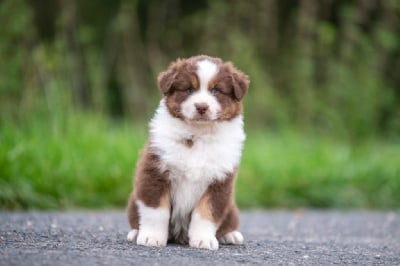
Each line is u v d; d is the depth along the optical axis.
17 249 6.72
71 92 16.80
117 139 15.05
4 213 11.03
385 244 9.12
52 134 14.38
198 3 26.41
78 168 13.22
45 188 12.38
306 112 19.22
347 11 22.41
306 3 21.64
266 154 15.89
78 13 24.86
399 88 25.00
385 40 22.45
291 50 21.94
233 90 8.34
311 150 16.52
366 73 20.62
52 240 7.68
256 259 7.05
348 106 19.75
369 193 15.17
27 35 16.84
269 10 21.80
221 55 20.02
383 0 23.48
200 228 7.88
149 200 7.84
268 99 18.81
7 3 16.20
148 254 6.89
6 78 15.42
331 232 10.49
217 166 7.95
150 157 7.91
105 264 6.12
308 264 6.95
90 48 20.56
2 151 12.39
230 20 21.09
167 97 8.31
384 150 18.28
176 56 22.27
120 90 23.73
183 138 8.01
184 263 6.42
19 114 15.08
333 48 21.89
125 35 22.02
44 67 15.89
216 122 8.10
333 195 14.83
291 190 14.79
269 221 11.84
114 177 13.39
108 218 10.91
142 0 25.89
